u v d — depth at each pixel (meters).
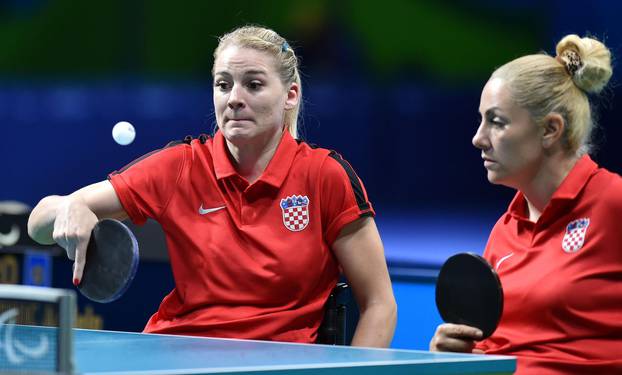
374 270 11.17
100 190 11.22
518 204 10.77
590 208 10.00
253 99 10.98
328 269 11.20
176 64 31.09
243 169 11.30
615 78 24.34
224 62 11.08
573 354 9.82
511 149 10.25
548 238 10.26
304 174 11.12
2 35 33.22
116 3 31.61
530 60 10.41
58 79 32.66
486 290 9.41
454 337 9.49
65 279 16.39
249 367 6.93
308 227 11.00
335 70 28.75
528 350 10.02
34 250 16.73
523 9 26.38
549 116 10.15
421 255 25.86
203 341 9.24
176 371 6.70
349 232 11.14
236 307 10.83
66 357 6.59
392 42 28.14
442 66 27.61
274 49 11.20
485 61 27.03
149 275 15.40
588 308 9.84
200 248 11.00
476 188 27.22
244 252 10.90
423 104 27.89
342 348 8.70
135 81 31.66
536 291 10.00
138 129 31.73
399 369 7.47
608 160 24.38
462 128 27.47
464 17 27.23
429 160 27.92
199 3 30.67
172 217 11.24
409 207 28.11
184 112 31.06
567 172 10.34
